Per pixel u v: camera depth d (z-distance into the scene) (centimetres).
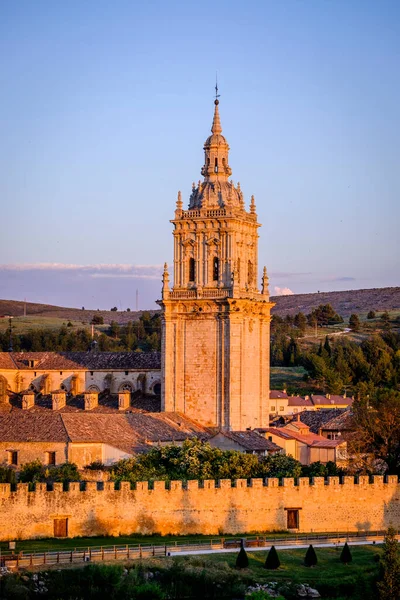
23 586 19988
